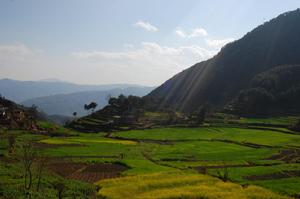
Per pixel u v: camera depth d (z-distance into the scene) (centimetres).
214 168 9656
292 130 18900
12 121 19250
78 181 7444
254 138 16338
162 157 11644
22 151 10694
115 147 13962
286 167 9594
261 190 6938
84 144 14488
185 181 7619
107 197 6306
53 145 13650
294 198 6600
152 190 6938
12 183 6256
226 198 6212
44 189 6172
